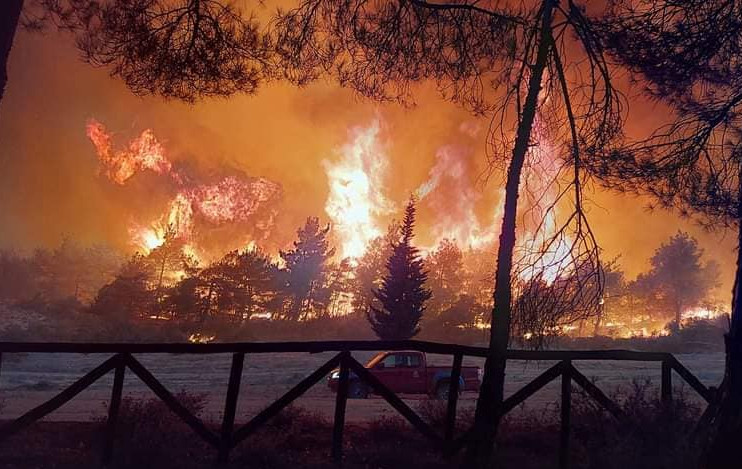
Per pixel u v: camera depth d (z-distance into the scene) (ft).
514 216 22.97
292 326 221.66
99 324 194.80
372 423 29.43
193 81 23.88
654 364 107.24
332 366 22.29
